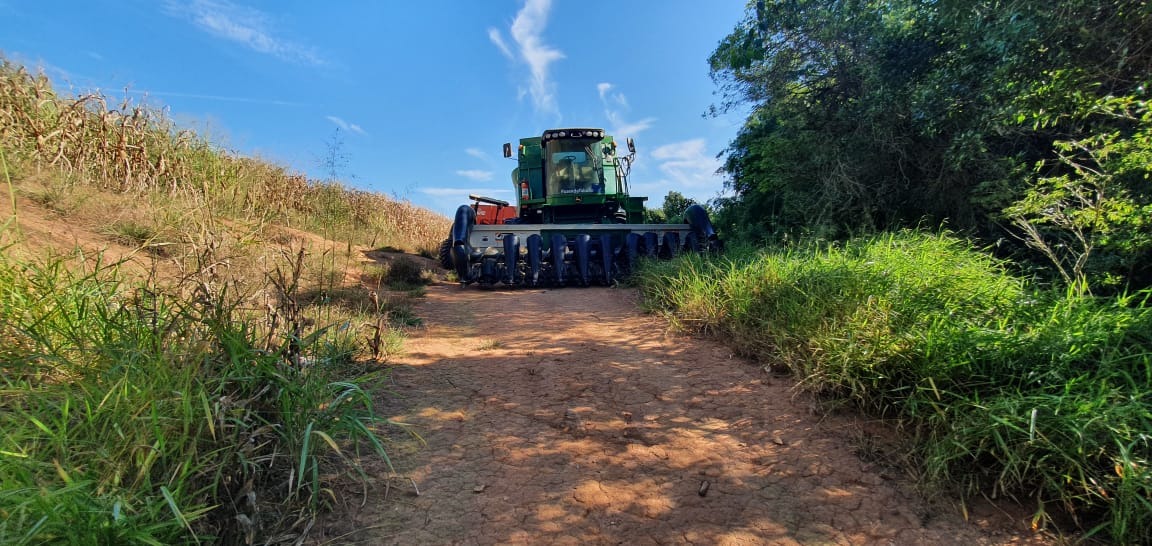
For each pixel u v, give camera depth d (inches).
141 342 87.0
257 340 103.3
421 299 276.4
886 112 268.7
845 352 122.7
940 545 76.3
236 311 102.6
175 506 58.1
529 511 84.3
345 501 83.9
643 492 90.6
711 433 113.2
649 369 154.3
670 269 270.1
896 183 285.3
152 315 91.0
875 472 95.7
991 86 198.5
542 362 161.6
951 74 223.3
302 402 87.0
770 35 318.7
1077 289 147.1
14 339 86.1
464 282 341.4
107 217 207.2
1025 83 178.9
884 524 81.3
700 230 367.9
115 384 75.6
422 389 134.6
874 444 104.9
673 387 139.7
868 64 285.0
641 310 239.8
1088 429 81.7
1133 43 152.6
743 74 364.8
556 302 273.9
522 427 115.3
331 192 523.5
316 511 79.9
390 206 649.0
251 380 83.4
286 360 97.6
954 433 92.4
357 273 318.3
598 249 356.5
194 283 108.0
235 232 173.3
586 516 83.4
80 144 269.4
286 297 104.7
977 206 241.1
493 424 116.3
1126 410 82.2
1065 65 165.8
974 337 109.9
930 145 262.4
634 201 461.1
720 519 82.8
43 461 64.5
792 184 340.5
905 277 160.6
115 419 70.2
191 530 60.6
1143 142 133.5
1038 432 83.0
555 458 101.9
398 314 217.8
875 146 282.7
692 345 177.3
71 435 69.4
